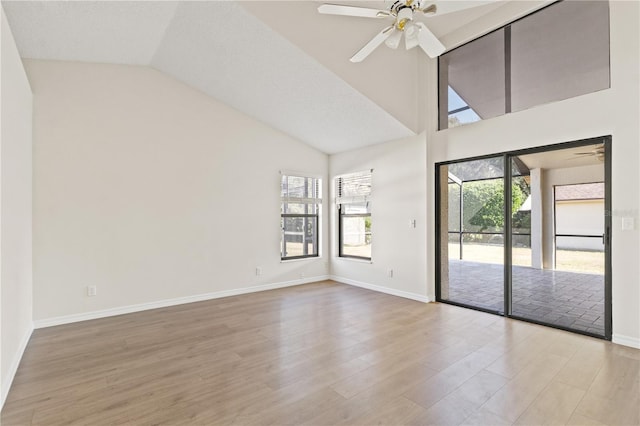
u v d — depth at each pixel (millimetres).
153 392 2271
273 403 2125
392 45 2699
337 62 3764
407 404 2102
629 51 3020
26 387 2350
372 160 5422
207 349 3000
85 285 3873
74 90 3844
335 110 4551
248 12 3113
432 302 4598
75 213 3822
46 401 2170
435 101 4688
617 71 3090
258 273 5289
